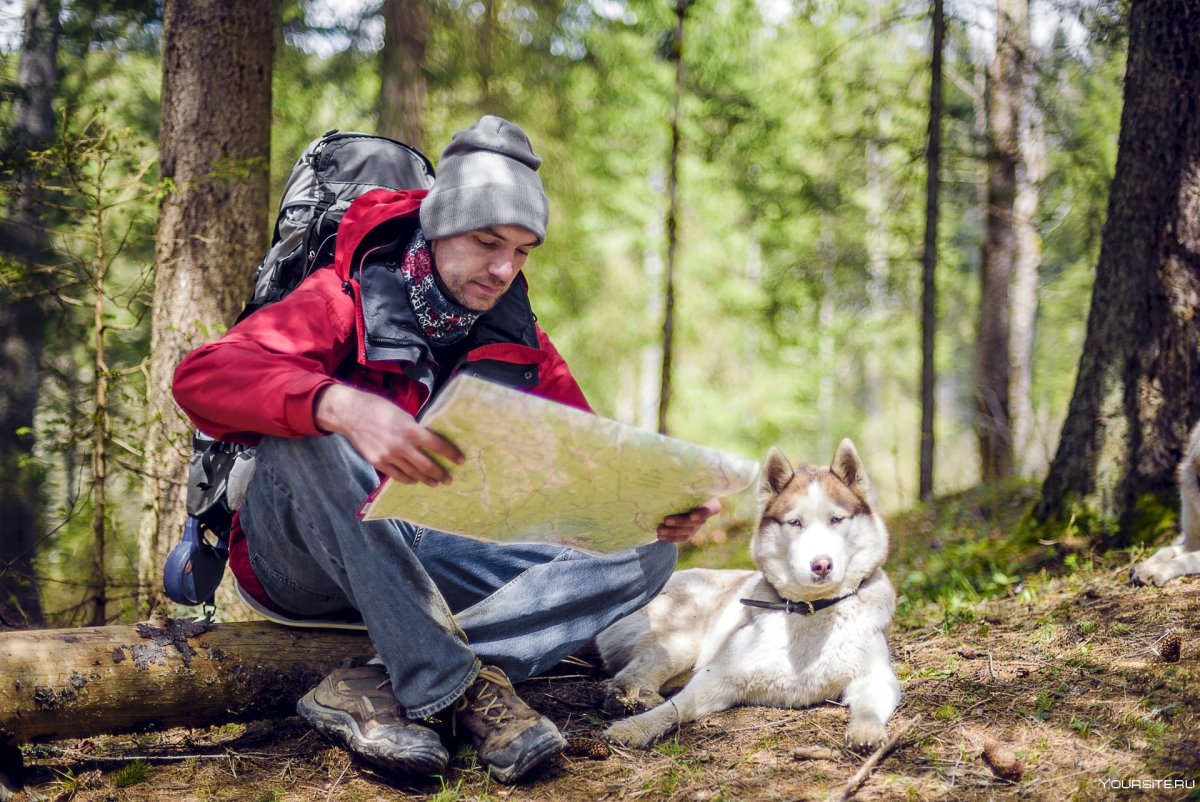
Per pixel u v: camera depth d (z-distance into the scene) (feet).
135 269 25.31
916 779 7.77
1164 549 13.66
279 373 7.12
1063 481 16.55
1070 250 44.11
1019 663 10.36
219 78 17.65
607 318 52.80
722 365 60.44
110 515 17.42
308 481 7.72
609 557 8.88
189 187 17.52
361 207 8.41
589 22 34.24
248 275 17.88
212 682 8.96
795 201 39.52
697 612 11.50
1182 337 15.38
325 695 8.46
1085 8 29.14
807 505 10.03
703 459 6.78
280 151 33.06
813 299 43.55
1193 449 13.71
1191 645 10.13
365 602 7.89
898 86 36.35
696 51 39.63
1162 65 15.35
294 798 7.89
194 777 8.39
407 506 6.88
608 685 10.49
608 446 6.57
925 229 32.73
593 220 51.01
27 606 17.58
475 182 7.90
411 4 27.71
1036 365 64.23
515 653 8.68
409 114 27.73
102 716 8.59
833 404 79.30
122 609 16.94
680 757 8.46
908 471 70.08
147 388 17.24
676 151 36.47
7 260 17.01
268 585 9.09
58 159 16.34
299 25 29.84
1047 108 35.06
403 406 8.32
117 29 29.43
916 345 63.87
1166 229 15.46
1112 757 7.88
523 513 7.16
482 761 8.13
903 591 16.75
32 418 26.03
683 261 54.44
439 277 8.16
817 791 7.62
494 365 8.77
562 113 34.24
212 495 8.97
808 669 9.66
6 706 8.19
